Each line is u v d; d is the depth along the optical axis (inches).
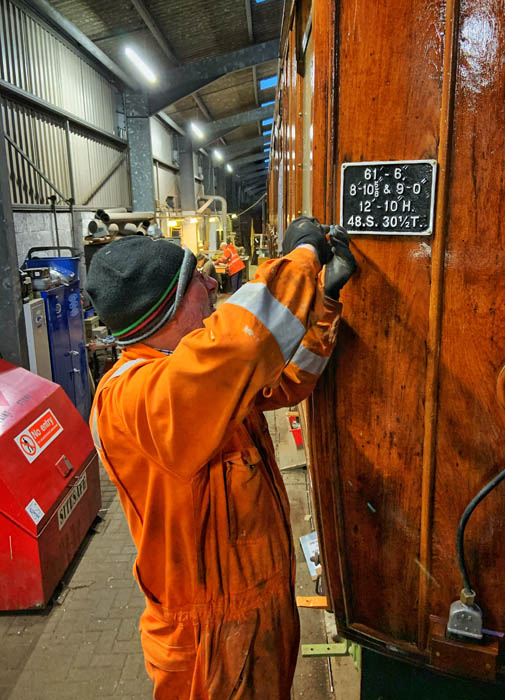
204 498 40.6
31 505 100.7
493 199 37.3
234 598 42.4
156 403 33.8
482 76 35.5
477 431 41.8
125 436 38.8
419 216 39.7
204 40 346.9
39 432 112.3
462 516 41.7
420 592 47.1
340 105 40.9
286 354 33.6
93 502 130.4
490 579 44.3
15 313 145.6
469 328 40.1
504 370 38.9
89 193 316.8
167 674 45.4
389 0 37.3
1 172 139.1
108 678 88.4
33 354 153.3
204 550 41.5
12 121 226.2
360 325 44.0
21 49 232.1
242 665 42.6
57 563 108.7
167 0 273.6
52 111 261.7
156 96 387.9
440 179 38.3
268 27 356.5
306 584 107.3
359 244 42.4
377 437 45.9
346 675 82.6
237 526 41.7
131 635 97.8
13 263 144.6
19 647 95.6
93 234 219.0
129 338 41.6
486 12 34.5
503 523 42.6
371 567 49.5
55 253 263.0
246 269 607.2
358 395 45.7
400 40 37.6
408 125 38.8
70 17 266.4
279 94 174.4
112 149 361.4
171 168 556.4
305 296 34.4
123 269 39.6
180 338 41.6
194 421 33.5
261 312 32.2
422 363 42.6
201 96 491.8
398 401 44.2
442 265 39.8
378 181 40.6
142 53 339.6
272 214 280.4
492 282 38.7
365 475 47.3
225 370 31.9
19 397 115.4
